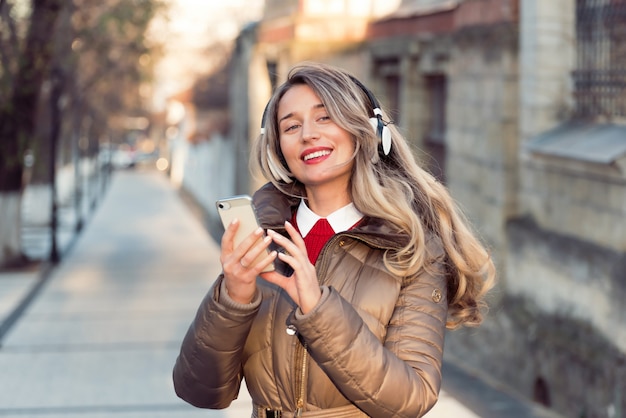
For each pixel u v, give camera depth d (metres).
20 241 17.81
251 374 2.60
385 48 14.45
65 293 14.12
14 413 7.23
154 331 10.83
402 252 2.46
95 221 29.62
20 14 17.11
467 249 2.70
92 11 18.88
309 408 2.54
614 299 7.88
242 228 2.36
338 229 2.62
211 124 31.16
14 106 16.66
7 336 10.51
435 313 2.50
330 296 2.29
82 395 7.82
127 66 24.84
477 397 9.05
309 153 2.56
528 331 9.28
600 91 9.31
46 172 26.75
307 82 2.57
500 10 10.37
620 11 9.02
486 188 10.86
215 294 2.46
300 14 16.03
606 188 8.34
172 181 59.03
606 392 7.75
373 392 2.29
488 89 10.78
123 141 88.19
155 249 21.25
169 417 7.06
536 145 9.51
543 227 9.66
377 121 2.61
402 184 2.64
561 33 9.68
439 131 13.47
